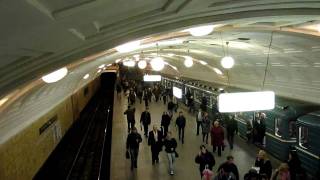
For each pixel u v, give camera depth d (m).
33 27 2.26
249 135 17.89
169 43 12.39
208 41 12.34
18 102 6.03
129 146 14.10
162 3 3.45
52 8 2.16
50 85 7.75
